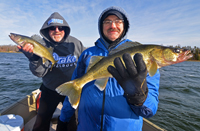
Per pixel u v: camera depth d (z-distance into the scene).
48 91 3.97
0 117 3.29
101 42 2.49
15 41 3.45
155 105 1.87
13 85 13.26
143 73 1.65
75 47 4.21
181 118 8.33
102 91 2.10
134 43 2.22
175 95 12.44
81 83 2.27
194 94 12.86
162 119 8.21
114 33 2.37
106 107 2.00
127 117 1.94
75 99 2.22
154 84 2.03
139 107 1.71
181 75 25.09
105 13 2.54
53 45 4.04
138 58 1.66
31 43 3.47
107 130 1.96
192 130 7.23
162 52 2.14
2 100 9.45
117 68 1.72
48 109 3.86
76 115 3.83
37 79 16.28
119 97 1.99
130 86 1.63
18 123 3.11
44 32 4.10
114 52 2.23
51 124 4.45
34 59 3.48
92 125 2.11
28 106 4.73
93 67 2.22
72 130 3.71
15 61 39.59
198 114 8.84
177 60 2.14
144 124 3.76
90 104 2.15
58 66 3.87
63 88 2.23
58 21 3.80
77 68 2.62
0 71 20.70
